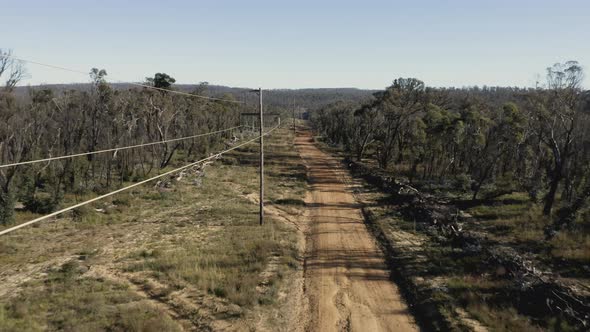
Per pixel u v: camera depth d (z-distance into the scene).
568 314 18.56
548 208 37.59
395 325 19.70
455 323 18.75
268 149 95.81
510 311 19.47
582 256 26.25
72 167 46.28
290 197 47.72
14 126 43.00
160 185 49.72
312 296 22.62
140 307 19.28
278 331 18.69
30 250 27.56
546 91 40.97
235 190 50.69
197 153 76.81
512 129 47.84
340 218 39.69
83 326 16.91
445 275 24.88
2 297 20.06
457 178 52.97
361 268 26.92
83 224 34.06
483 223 36.53
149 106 61.09
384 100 72.00
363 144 79.75
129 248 28.66
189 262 25.50
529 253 27.89
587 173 44.31
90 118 55.69
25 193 40.09
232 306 20.16
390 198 47.41
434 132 56.53
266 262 26.28
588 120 46.34
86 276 23.34
